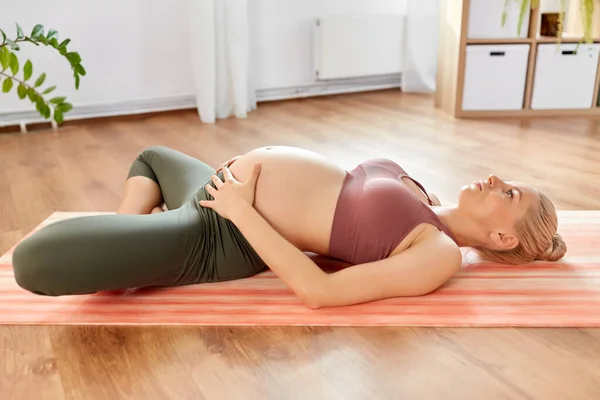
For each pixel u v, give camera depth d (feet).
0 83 9.82
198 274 4.26
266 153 4.29
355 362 3.47
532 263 4.69
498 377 3.32
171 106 11.51
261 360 3.49
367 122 10.36
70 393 3.22
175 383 3.29
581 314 3.92
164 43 11.05
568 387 3.22
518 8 10.01
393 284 3.98
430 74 13.29
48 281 3.60
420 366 3.43
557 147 8.54
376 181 4.20
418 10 12.79
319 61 12.59
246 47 10.67
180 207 4.35
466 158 8.00
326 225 4.14
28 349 3.62
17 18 9.76
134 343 3.67
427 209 4.20
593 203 6.18
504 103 10.56
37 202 6.43
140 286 4.01
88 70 10.55
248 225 4.00
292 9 12.22
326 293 3.88
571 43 10.24
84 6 10.19
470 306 4.03
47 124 10.37
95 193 6.71
